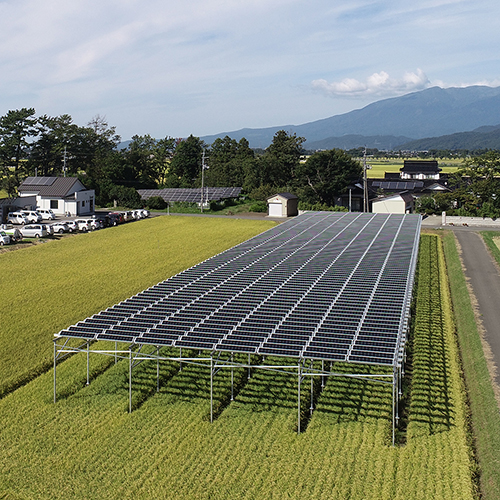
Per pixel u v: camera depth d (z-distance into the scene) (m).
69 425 23.47
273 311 29.91
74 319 37.19
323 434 22.36
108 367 29.67
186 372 28.55
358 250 49.50
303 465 20.30
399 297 32.28
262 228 82.25
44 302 41.34
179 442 22.05
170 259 58.25
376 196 106.06
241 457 20.81
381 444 21.48
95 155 138.88
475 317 37.16
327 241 55.09
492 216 84.25
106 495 18.78
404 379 27.58
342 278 37.94
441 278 48.66
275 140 143.12
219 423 23.39
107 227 82.88
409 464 20.16
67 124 129.00
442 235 74.31
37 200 91.75
